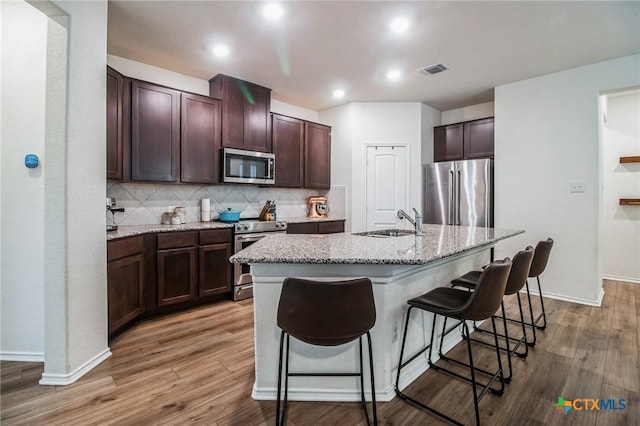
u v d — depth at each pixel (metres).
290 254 1.65
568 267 3.53
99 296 2.18
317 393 1.77
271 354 1.78
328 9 2.39
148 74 3.38
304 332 1.36
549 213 3.64
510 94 3.91
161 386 1.89
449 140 4.82
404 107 4.68
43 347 2.19
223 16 2.49
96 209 2.15
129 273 2.60
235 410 1.69
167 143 3.22
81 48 2.00
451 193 4.34
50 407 1.69
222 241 3.38
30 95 2.12
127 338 2.54
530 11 2.41
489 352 2.36
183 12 2.44
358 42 2.90
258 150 3.98
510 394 1.83
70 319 1.93
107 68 2.58
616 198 4.52
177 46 2.98
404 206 4.68
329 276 1.75
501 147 3.98
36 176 2.14
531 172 3.76
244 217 4.24
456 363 2.20
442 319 2.31
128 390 1.85
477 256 2.90
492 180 4.07
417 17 2.49
